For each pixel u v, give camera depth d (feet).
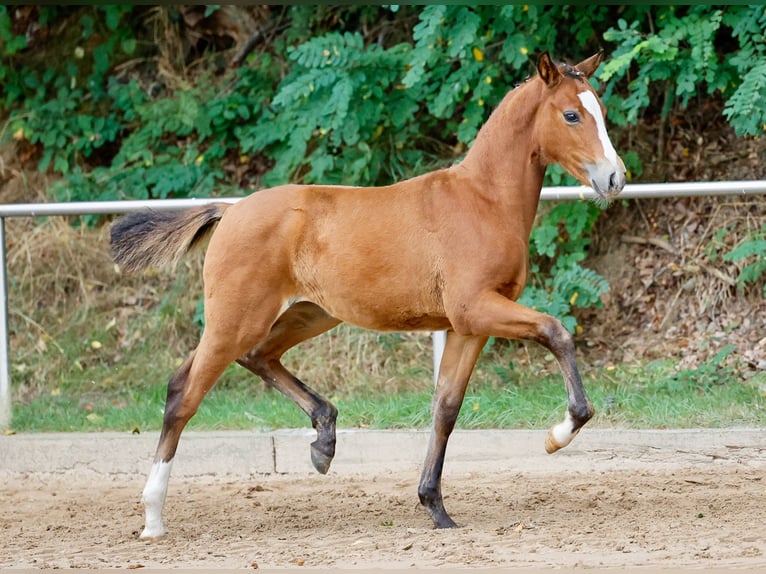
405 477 32.35
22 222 50.31
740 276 43.19
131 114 52.85
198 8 54.44
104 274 47.96
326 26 53.62
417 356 42.52
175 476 33.86
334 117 45.03
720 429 33.65
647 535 24.22
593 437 33.71
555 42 49.62
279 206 26.63
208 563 22.84
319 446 27.99
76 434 35.45
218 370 26.50
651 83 49.34
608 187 24.93
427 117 49.73
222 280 26.37
